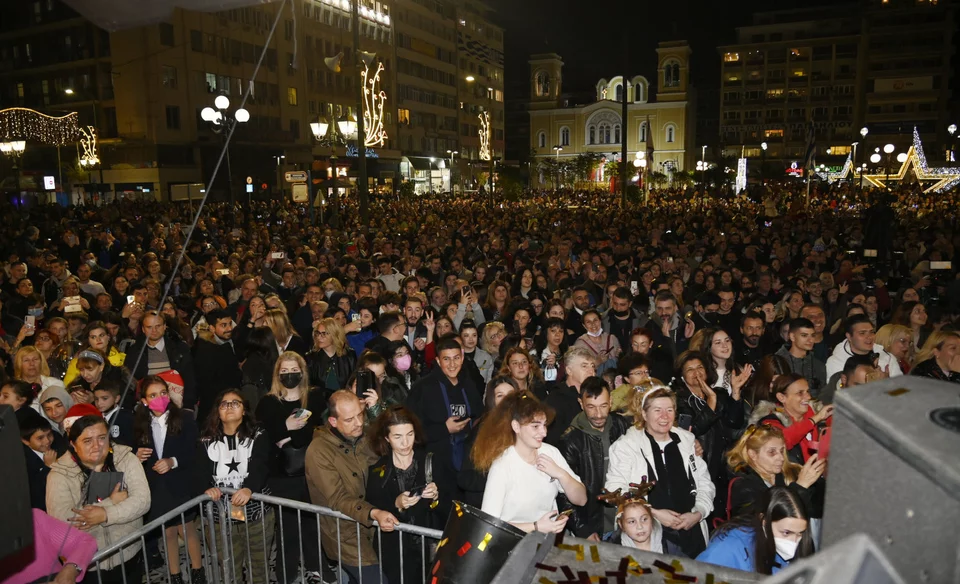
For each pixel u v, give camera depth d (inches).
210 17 1638.8
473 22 3026.6
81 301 357.4
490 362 269.3
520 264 483.2
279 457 197.6
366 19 2213.3
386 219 1044.5
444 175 2704.2
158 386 192.5
